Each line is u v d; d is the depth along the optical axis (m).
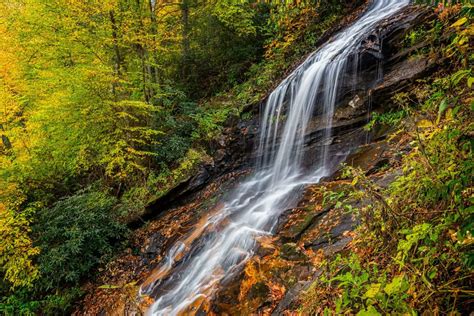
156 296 5.70
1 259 7.48
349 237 3.93
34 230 8.30
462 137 2.23
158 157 9.40
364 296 1.69
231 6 11.60
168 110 10.15
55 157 9.73
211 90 12.33
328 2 11.05
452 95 2.67
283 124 8.20
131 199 8.90
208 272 5.45
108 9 8.24
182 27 12.12
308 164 6.96
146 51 9.68
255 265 4.66
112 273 7.28
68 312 6.95
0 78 9.90
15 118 10.12
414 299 1.84
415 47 6.04
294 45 10.84
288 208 5.84
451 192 2.00
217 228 6.41
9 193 8.91
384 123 5.94
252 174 8.20
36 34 9.27
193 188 8.50
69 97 8.33
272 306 3.85
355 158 5.67
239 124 9.28
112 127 9.09
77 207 8.32
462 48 2.59
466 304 1.75
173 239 7.10
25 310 7.12
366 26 8.20
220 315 4.31
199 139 9.59
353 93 6.87
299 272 4.03
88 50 8.98
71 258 7.54
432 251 1.93
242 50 12.21
